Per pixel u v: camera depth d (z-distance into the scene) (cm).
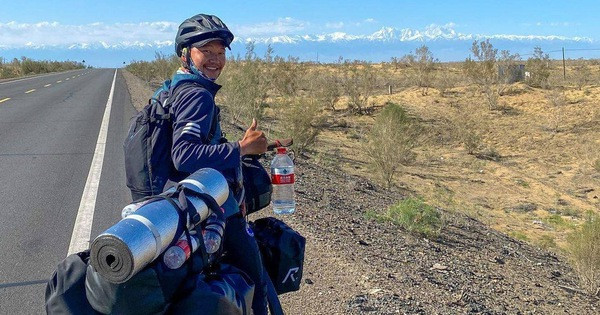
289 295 511
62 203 827
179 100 273
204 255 248
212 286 245
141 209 231
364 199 1127
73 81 4819
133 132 276
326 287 535
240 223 283
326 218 814
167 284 231
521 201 1569
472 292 620
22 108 2255
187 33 283
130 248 214
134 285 225
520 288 696
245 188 307
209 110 274
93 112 2092
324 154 1788
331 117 2783
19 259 600
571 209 1498
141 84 4156
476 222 1182
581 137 2250
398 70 5369
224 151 270
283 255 307
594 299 726
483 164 1994
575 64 6819
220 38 282
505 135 2408
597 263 754
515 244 1018
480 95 3181
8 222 732
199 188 249
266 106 2209
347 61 5912
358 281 558
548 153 2127
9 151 1262
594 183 1756
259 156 321
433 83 3831
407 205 945
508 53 3538
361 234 770
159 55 5022
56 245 645
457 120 2655
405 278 597
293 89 3303
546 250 1067
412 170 1842
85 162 1138
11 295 509
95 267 221
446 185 1688
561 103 2770
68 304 237
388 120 1631
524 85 3241
